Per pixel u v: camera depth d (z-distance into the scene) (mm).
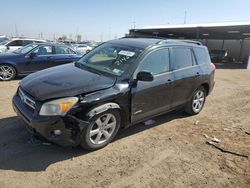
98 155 4016
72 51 10422
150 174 3643
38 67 9523
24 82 4312
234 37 35188
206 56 6418
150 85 4621
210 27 25781
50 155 3908
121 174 3584
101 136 4160
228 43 36281
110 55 4910
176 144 4613
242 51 34625
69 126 3684
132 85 4324
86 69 4695
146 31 33781
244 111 7055
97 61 4910
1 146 4078
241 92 9875
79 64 5035
